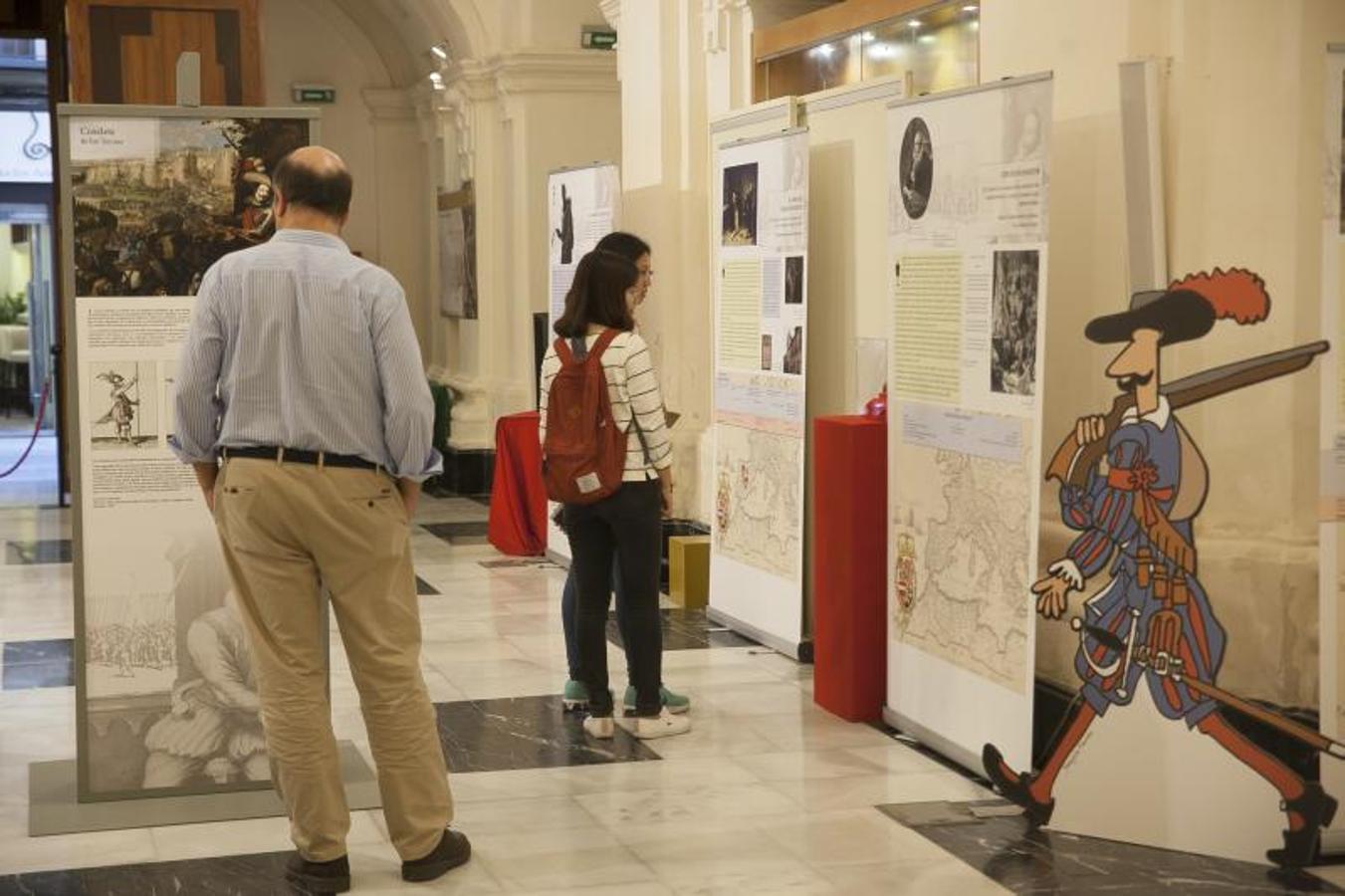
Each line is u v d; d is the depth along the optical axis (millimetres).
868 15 7312
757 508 7602
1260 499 4871
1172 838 4742
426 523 12039
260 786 5223
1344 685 4625
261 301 4336
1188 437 4730
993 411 5242
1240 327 4777
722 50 8984
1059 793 4910
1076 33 5465
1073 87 5488
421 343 16281
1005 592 5211
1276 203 4840
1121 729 4812
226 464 4375
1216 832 4695
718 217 7965
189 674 5148
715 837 4906
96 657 5098
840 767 5629
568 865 4672
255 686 5184
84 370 4992
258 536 4328
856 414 6895
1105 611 4840
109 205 4961
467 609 8547
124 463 5039
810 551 7340
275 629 4383
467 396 13914
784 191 7180
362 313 4348
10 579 9516
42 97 18984
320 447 4312
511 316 13516
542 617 8328
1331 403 4578
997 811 5129
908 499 5816
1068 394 5551
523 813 5141
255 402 4336
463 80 13500
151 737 5148
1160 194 4914
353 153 16047
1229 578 4887
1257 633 4914
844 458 6125
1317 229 4793
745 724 6188
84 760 5121
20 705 6543
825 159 7293
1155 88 4879
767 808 5176
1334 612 4609
